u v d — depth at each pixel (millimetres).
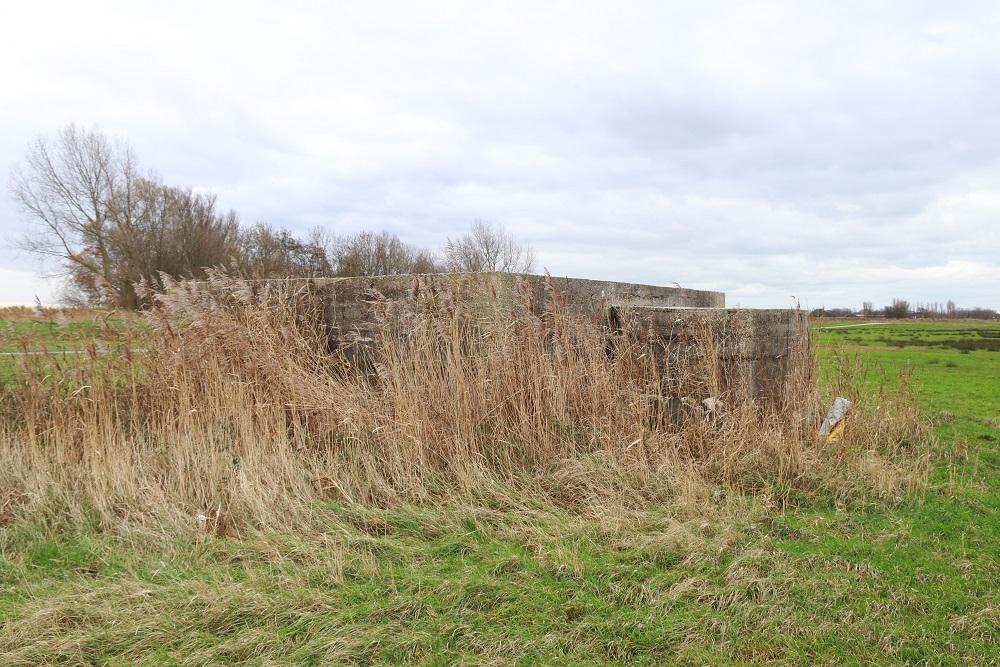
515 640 2717
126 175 30625
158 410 5547
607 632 2787
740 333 5785
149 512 4168
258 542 3709
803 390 6043
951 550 3658
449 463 4781
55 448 4898
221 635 2801
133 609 2996
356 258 36406
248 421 5082
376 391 6023
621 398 5441
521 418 5191
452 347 5531
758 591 3145
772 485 4758
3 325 5898
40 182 28703
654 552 3547
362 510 4145
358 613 2924
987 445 6281
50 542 3836
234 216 36125
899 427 6355
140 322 5906
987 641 2719
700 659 2604
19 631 2812
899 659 2611
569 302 6969
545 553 3520
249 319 5996
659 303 9320
